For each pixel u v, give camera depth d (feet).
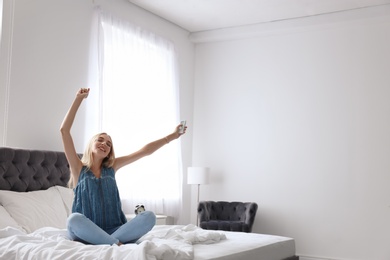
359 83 21.03
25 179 14.40
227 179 23.66
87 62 18.20
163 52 22.34
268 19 22.29
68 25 17.43
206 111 24.53
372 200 20.35
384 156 20.27
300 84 22.30
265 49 23.29
